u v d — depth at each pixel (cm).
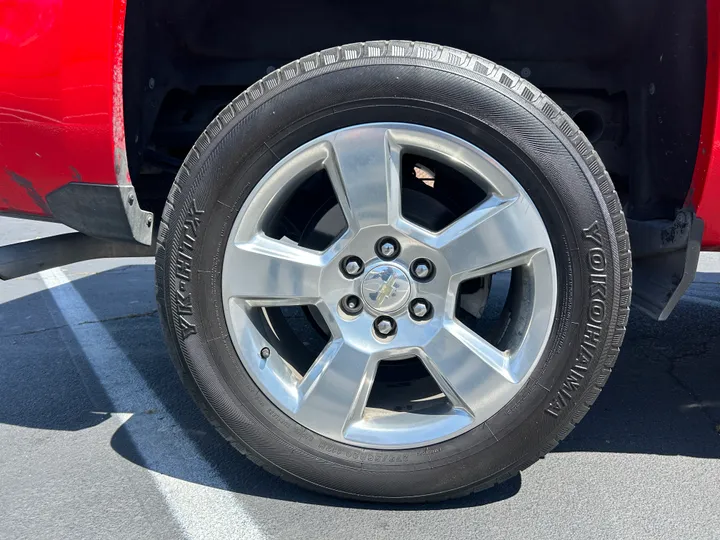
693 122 188
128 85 195
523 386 170
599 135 228
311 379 177
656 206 216
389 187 166
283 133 165
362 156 166
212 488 192
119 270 496
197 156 169
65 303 402
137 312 380
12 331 345
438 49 164
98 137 172
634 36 208
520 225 165
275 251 173
